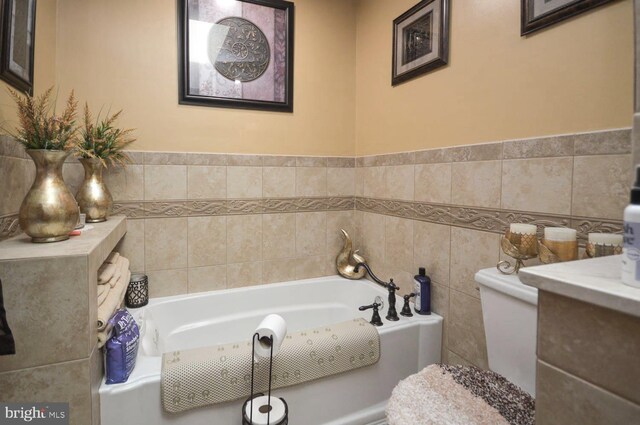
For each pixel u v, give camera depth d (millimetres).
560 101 1137
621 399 473
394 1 1947
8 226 1183
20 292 929
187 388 1160
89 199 1578
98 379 1118
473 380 1018
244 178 2086
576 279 539
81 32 1738
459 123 1540
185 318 1929
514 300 1058
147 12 1845
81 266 986
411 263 1866
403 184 1912
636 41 621
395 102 1965
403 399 933
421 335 1619
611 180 1009
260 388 1250
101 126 1674
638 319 453
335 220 2352
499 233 1361
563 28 1122
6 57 1149
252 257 2137
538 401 593
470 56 1475
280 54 2127
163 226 1927
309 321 2178
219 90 1995
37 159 1089
